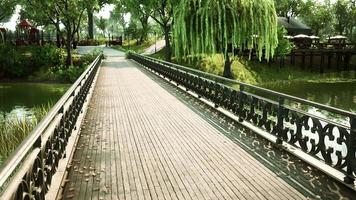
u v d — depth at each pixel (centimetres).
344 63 5100
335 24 8306
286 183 543
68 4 4069
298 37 5244
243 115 960
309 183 542
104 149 733
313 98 3009
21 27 5166
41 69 4028
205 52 2834
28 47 4522
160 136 838
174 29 2894
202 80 1380
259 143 771
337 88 3559
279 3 7731
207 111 1159
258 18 2752
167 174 585
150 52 5378
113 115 1096
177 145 759
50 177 477
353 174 522
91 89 1666
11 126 1448
